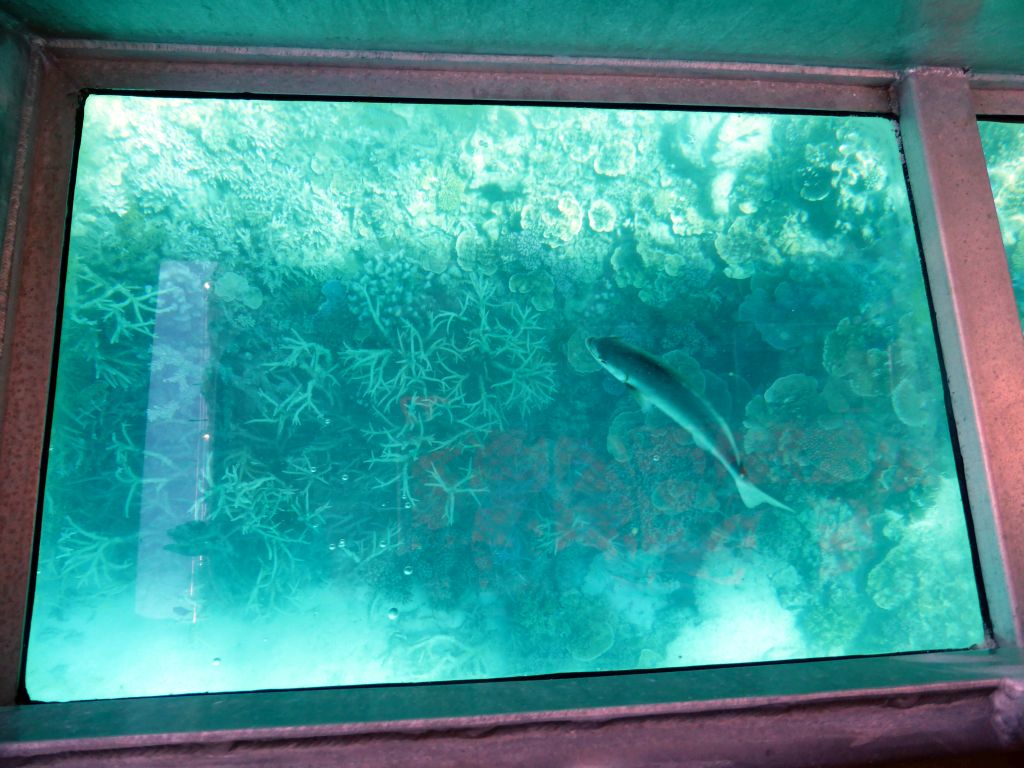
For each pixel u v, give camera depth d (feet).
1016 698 4.13
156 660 6.44
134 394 6.93
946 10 5.83
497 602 7.19
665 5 5.72
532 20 5.86
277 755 3.76
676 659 7.10
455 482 7.66
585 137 8.59
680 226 9.02
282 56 6.13
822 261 8.30
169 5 5.48
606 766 3.83
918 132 6.67
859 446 7.54
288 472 7.32
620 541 7.55
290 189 7.98
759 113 6.98
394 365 8.00
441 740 3.82
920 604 6.63
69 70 5.99
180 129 7.31
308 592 7.00
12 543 5.35
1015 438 6.04
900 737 4.04
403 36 6.00
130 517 6.65
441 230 8.48
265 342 7.61
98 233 6.72
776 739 3.97
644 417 8.14
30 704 4.79
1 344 5.32
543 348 8.42
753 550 7.52
